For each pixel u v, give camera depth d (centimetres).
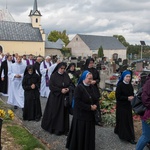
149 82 489
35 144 626
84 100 562
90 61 876
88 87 578
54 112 741
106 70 1688
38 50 6906
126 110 665
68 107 729
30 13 7038
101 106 913
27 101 884
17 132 712
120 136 672
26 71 902
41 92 1336
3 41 6481
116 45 8444
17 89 1070
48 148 625
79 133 568
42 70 1316
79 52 8169
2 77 1341
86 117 566
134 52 8406
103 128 785
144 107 504
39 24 7000
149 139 511
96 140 684
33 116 888
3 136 670
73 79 1070
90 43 8081
